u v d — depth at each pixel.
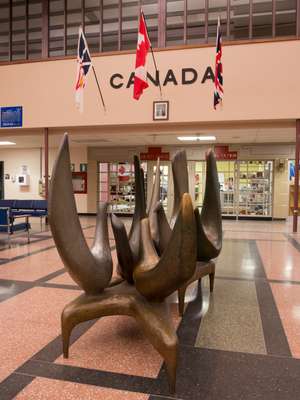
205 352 2.33
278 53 7.70
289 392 1.88
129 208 12.90
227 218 12.23
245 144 11.87
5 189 13.92
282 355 2.29
